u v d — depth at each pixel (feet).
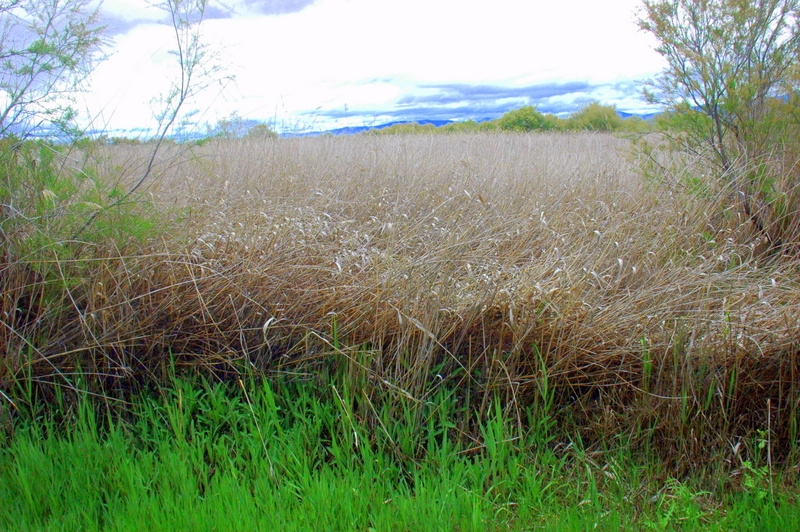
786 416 10.27
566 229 17.67
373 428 10.22
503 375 10.88
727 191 17.70
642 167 20.99
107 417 10.93
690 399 10.11
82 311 11.82
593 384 10.80
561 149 32.32
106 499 8.78
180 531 7.87
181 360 11.75
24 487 8.71
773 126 18.47
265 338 11.03
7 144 11.63
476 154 29.68
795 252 16.71
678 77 19.76
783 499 8.80
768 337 10.72
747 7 18.43
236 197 19.39
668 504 8.89
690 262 14.94
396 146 31.27
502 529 8.32
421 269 12.23
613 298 12.50
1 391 10.44
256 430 9.91
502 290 11.64
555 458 9.91
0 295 11.13
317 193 21.03
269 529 7.81
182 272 12.23
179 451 9.47
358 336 11.60
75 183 12.44
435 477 9.30
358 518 8.32
